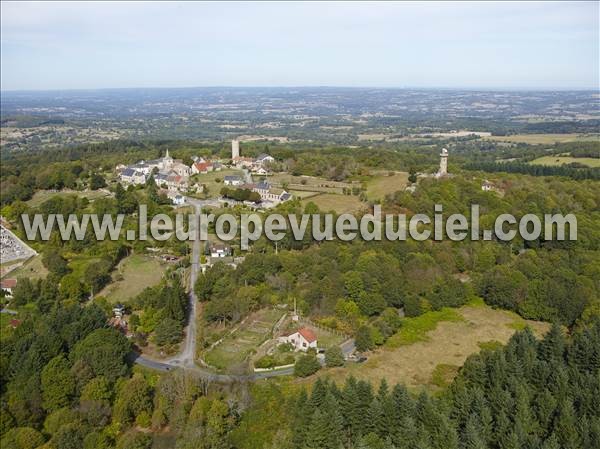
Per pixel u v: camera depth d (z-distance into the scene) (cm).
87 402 11206
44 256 19688
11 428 10781
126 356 13412
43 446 10094
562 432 8625
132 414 11144
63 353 12725
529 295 15388
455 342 13750
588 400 9106
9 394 11712
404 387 9594
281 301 15738
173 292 15362
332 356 12425
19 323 15688
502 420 8894
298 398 9862
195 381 11606
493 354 11006
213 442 9569
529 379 10250
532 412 9275
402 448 8569
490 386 10150
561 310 14838
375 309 14975
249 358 13025
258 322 14938
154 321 14975
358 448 8531
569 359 10919
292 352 13300
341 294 15312
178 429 10581
